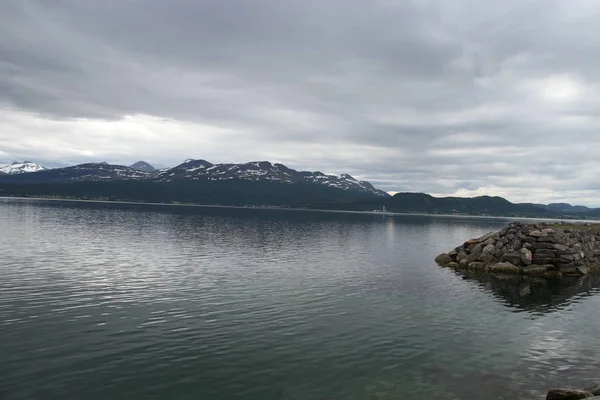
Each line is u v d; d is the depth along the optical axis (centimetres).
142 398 1756
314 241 9512
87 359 2136
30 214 14875
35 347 2269
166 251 6512
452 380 2028
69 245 6744
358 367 2161
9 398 1706
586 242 6272
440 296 3972
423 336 2703
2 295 3378
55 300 3291
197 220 16238
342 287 4247
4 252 5644
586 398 1675
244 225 14275
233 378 1983
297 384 1944
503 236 6347
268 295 3738
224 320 2914
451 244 10425
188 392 1825
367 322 2983
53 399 1714
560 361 2311
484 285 4628
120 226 11294
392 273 5312
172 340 2469
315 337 2612
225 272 4853
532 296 4084
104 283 3988
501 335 2773
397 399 1822
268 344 2458
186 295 3625
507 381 2030
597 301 3906
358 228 16150
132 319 2859
